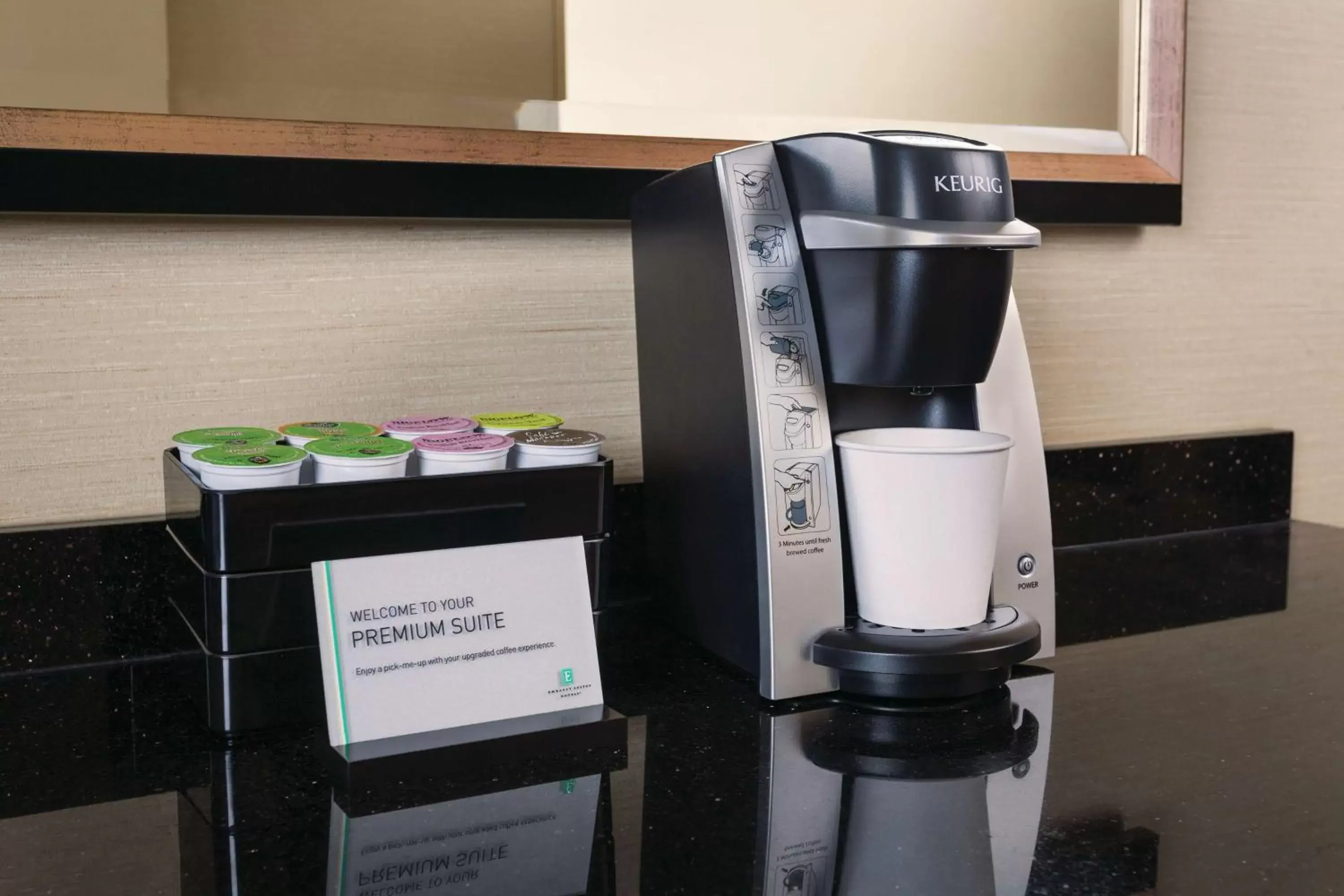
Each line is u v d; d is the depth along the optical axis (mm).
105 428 796
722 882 468
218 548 594
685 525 771
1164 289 1171
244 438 693
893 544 666
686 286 739
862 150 645
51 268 770
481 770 586
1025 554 755
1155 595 946
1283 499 1234
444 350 885
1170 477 1161
